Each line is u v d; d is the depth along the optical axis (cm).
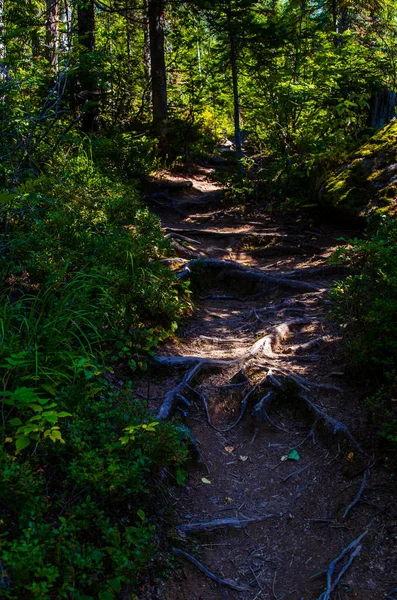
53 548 262
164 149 1593
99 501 313
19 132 658
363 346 444
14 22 1059
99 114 1369
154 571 311
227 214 1188
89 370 415
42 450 317
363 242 472
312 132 1253
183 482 390
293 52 1495
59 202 649
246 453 436
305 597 308
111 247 586
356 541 332
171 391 464
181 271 747
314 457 417
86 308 488
